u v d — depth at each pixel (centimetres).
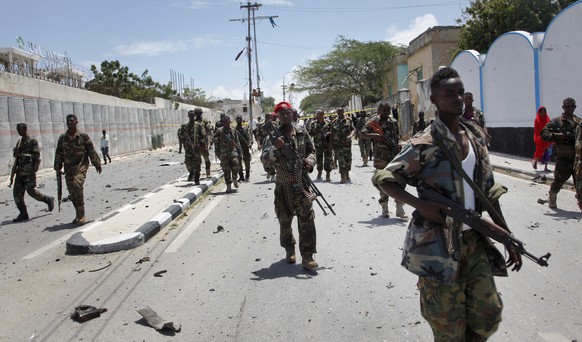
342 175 1389
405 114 3312
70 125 927
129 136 3506
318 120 1485
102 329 457
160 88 5519
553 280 521
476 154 285
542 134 866
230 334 434
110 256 709
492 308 277
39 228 942
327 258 647
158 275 608
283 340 416
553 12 2422
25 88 2369
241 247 727
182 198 1133
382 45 4647
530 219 810
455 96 274
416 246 282
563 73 1502
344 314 462
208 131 1584
